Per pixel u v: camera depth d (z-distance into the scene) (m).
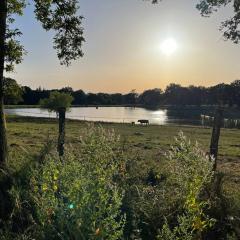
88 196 5.70
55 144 11.41
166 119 131.50
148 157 12.95
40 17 15.89
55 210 6.13
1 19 13.09
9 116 83.62
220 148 28.42
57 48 16.53
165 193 7.65
